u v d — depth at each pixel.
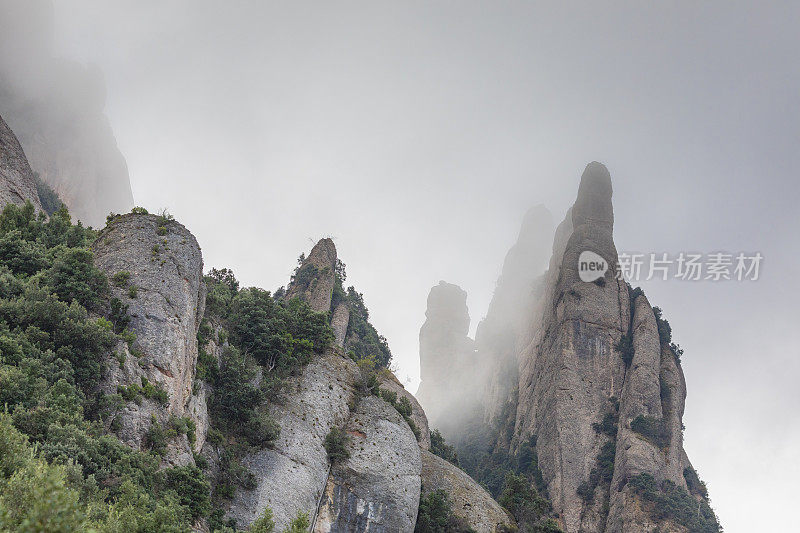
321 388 76.56
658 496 118.31
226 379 66.88
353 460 71.94
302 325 81.88
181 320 58.38
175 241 63.66
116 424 47.94
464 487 87.56
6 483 28.84
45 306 49.28
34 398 41.81
